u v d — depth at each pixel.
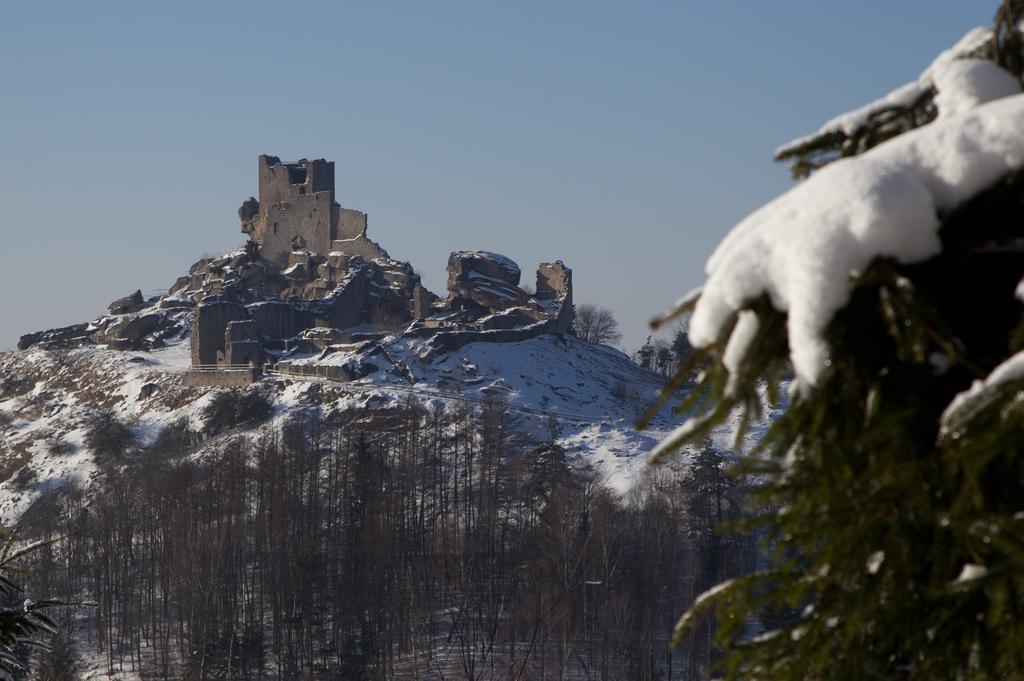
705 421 9.26
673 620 176.75
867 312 8.90
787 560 10.02
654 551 185.00
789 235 9.02
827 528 8.97
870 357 8.95
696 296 9.78
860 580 9.10
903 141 9.30
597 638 161.38
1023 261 9.34
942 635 8.98
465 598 183.62
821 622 9.39
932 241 8.74
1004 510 8.42
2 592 30.05
